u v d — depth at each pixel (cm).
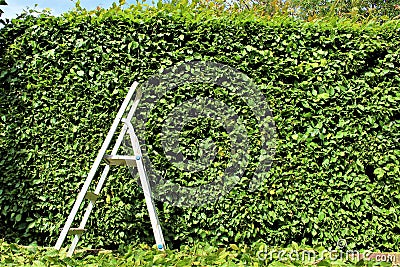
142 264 338
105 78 440
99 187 412
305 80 451
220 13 482
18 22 443
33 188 443
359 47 452
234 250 418
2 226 451
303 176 449
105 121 443
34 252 375
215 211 449
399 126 450
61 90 441
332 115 449
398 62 453
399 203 452
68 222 376
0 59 442
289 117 449
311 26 453
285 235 451
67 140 442
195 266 334
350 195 448
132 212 446
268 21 456
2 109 443
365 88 450
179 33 446
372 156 450
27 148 445
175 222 446
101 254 393
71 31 441
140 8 461
